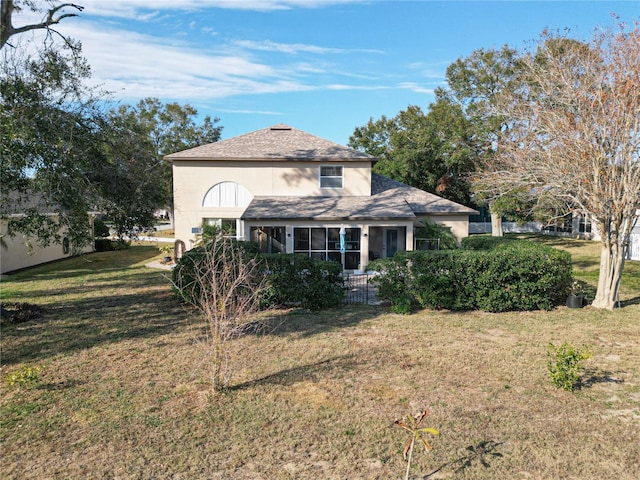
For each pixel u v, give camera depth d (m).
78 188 10.89
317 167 23.45
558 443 5.62
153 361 8.71
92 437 5.81
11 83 9.97
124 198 13.26
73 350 9.41
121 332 10.81
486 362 8.56
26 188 10.72
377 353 9.12
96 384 7.58
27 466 5.16
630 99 12.12
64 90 10.98
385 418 6.32
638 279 19.16
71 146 10.56
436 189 36.66
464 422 6.17
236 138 25.58
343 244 20.91
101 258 28.25
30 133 9.69
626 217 12.93
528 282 12.75
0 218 11.34
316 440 5.73
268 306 13.18
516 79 19.61
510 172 15.24
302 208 21.53
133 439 5.77
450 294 12.74
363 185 23.61
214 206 23.41
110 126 12.30
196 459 5.30
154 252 31.02
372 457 5.35
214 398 6.98
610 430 5.93
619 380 7.69
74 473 5.02
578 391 7.22
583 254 27.83
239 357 8.91
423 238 22.50
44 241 11.62
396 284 12.84
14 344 9.88
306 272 13.14
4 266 21.73
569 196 13.22
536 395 7.06
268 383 7.59
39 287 17.47
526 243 16.03
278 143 24.88
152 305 13.85
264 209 21.36
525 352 9.16
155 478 4.94
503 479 4.88
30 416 6.41
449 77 34.06
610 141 12.40
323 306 13.31
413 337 10.30
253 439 5.77
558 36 15.84
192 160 23.09
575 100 12.99
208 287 11.88
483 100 29.88
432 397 7.00
